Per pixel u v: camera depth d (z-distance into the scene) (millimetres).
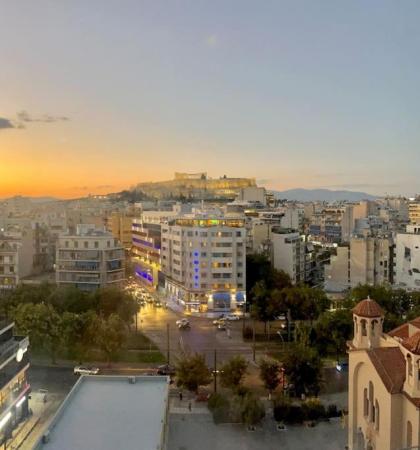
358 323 58625
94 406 57562
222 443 65938
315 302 120875
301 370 79625
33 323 93312
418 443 46125
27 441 66312
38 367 94562
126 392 61844
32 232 173750
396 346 54656
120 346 96250
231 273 146250
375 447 52781
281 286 150125
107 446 48188
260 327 127188
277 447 65000
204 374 79812
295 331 105438
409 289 135000
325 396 81625
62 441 49094
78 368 91312
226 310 145125
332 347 95000
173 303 156125
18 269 159875
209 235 145750
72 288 122688
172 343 112125
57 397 80000
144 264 197250
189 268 147375
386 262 150500
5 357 67500
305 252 180500
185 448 64562
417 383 47188
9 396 68562
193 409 76625
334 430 69625
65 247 151875
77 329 97750
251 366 96312
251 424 69938
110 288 122250
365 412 55844
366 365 54938
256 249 182125
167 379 65688
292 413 71500
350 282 154125
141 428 52062
